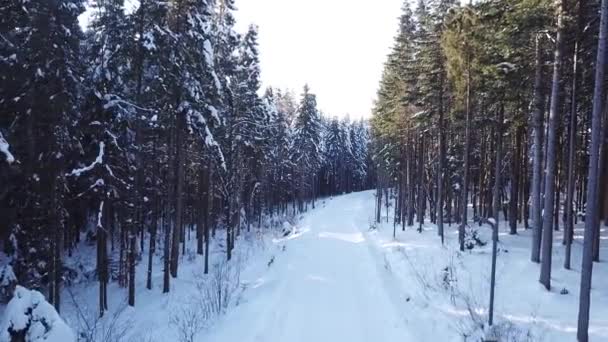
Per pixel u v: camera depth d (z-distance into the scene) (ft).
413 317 43.98
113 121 59.06
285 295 54.85
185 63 66.08
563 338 35.88
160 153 86.07
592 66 59.57
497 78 61.82
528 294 48.73
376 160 176.45
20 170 50.78
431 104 94.53
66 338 30.78
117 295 65.62
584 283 35.12
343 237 116.57
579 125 87.81
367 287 58.65
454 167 111.24
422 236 94.99
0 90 51.31
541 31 53.88
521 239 80.23
